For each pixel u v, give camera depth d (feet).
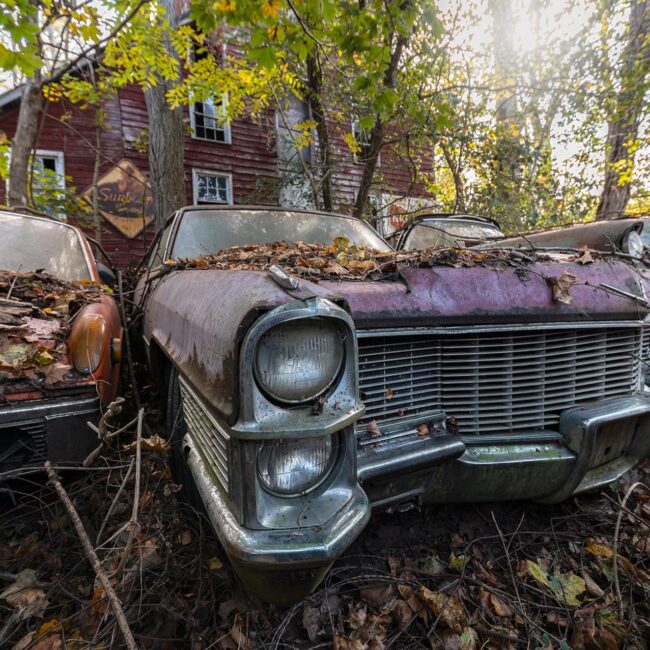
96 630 4.22
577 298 5.31
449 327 4.87
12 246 9.04
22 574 4.72
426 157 32.99
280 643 4.21
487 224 15.74
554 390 5.42
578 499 6.42
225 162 37.65
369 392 4.61
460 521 5.78
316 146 33.58
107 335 5.98
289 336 3.34
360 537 5.46
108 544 5.17
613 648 4.20
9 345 5.47
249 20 11.07
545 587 4.97
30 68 10.41
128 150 34.09
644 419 5.85
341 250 7.08
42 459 5.22
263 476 3.34
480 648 4.27
